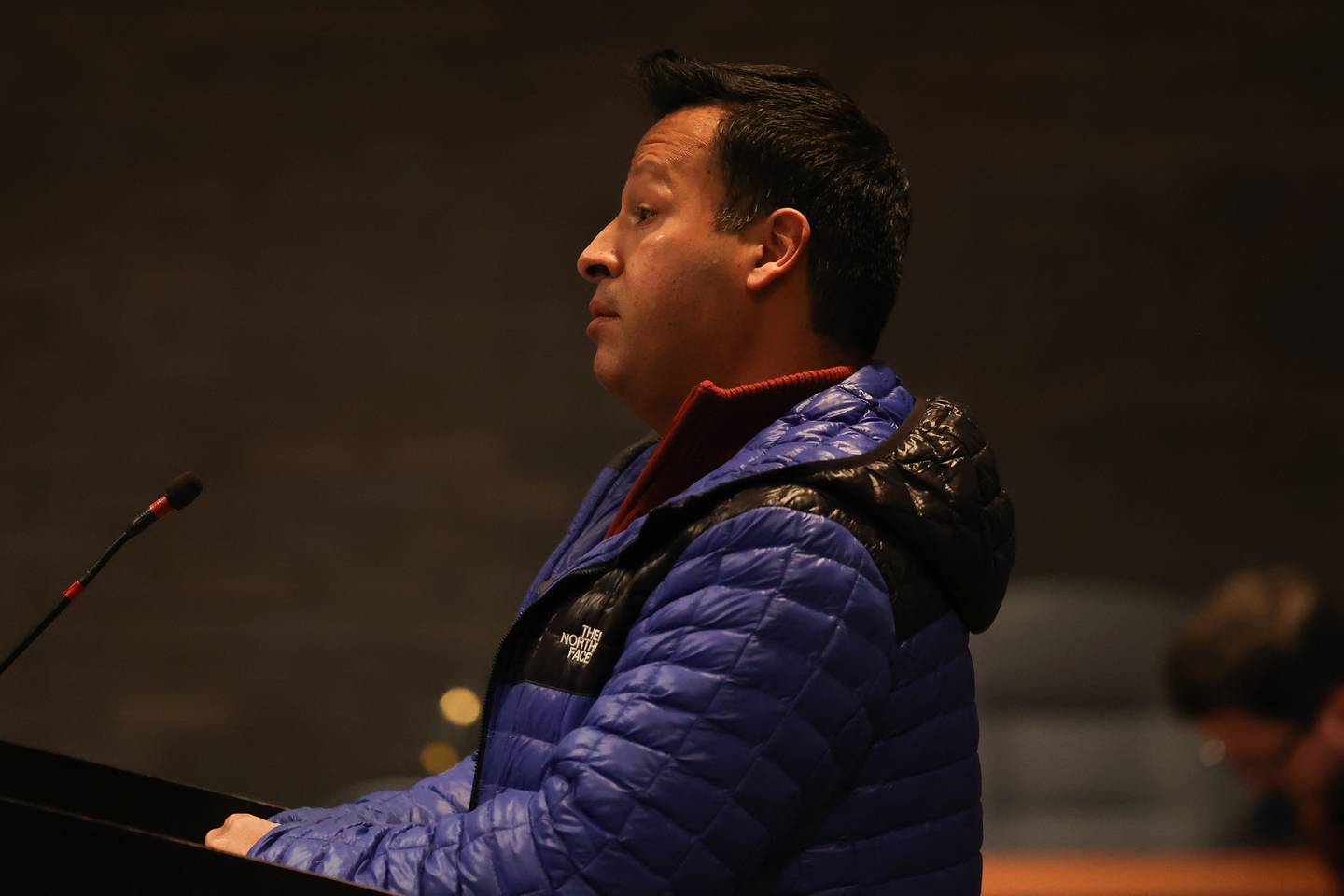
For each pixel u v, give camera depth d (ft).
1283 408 43.68
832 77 43.62
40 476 41.93
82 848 7.88
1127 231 43.88
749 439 10.27
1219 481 43.55
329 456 42.70
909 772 9.41
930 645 9.39
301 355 42.91
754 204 10.52
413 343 43.19
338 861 8.67
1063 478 43.50
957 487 9.48
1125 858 27.78
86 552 41.78
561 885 8.36
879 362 10.64
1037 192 43.83
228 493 42.39
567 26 43.68
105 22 42.91
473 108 43.47
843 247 10.61
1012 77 43.86
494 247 43.47
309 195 43.19
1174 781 31.45
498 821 8.63
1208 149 43.93
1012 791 31.37
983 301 43.73
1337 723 13.52
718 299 10.48
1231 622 13.92
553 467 43.16
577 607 9.74
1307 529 43.45
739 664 8.68
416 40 43.50
